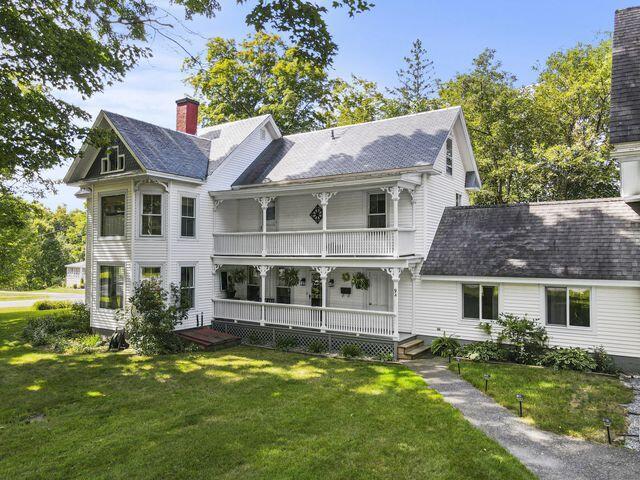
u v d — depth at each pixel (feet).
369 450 23.68
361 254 48.14
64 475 21.44
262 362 44.34
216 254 59.52
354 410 29.94
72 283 169.17
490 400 31.86
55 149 44.16
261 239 55.47
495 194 95.14
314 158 59.62
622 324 39.11
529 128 88.02
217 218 60.64
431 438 25.14
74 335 56.49
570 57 95.14
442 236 51.67
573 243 43.29
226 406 31.12
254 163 65.31
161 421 28.45
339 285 56.03
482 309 46.29
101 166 56.95
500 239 47.80
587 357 39.32
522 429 26.61
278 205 60.70
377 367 41.96
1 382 37.93
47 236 171.94
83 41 41.93
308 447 24.14
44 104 42.70
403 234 47.42
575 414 28.71
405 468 21.68
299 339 51.70
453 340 46.65
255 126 66.18
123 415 29.66
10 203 61.52
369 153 55.26
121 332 50.96
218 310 59.00
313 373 39.91
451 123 54.54
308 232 51.78
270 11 33.91
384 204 52.65
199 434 26.11
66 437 26.12
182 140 61.57
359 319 47.93
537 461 22.44
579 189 86.74
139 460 22.84
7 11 37.50
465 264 46.93
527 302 43.60
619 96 37.93
